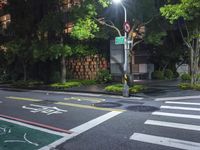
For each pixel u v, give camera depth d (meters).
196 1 20.06
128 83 22.16
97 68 32.91
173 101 18.36
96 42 31.73
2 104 18.61
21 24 33.25
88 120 13.23
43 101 19.39
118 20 24.95
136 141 9.91
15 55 34.50
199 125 11.98
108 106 16.83
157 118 13.35
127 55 21.41
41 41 29.73
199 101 18.11
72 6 26.67
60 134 11.00
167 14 21.34
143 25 24.41
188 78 30.41
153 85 26.77
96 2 24.16
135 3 23.11
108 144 9.64
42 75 35.91
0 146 9.55
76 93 24.03
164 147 9.25
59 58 33.47
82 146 9.49
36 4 32.66
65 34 30.17
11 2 34.31
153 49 34.69
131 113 14.59
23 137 10.62
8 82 37.34
